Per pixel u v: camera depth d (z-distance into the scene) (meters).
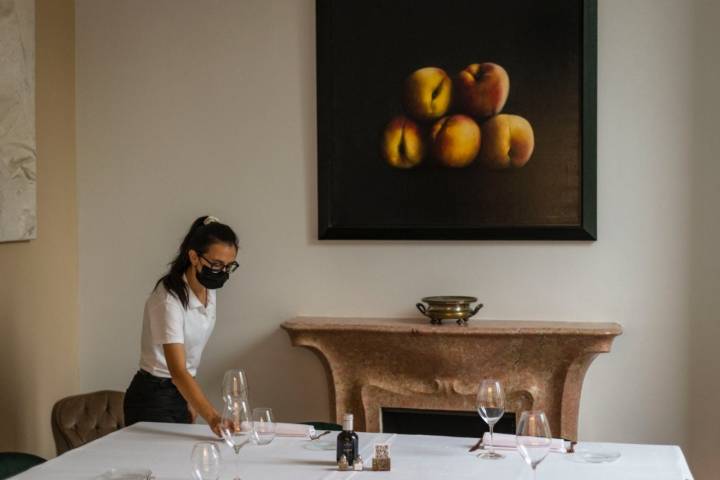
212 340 4.83
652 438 4.33
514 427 4.36
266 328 4.77
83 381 5.04
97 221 4.98
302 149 4.70
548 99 4.36
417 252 4.57
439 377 4.39
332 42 4.60
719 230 4.22
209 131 4.82
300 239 4.71
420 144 4.50
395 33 4.52
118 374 4.99
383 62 4.54
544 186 4.37
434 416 4.46
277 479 2.69
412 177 4.52
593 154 4.30
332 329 4.40
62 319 4.88
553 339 4.21
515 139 4.39
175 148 4.87
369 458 2.92
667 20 4.26
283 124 4.73
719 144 4.22
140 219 4.93
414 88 4.50
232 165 4.80
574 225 4.34
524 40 4.38
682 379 4.29
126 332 4.97
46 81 4.73
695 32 4.23
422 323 4.39
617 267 4.34
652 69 4.28
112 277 4.98
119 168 4.95
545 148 4.36
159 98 4.89
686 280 4.27
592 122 4.30
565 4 4.32
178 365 3.50
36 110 4.65
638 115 4.30
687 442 4.29
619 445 3.08
